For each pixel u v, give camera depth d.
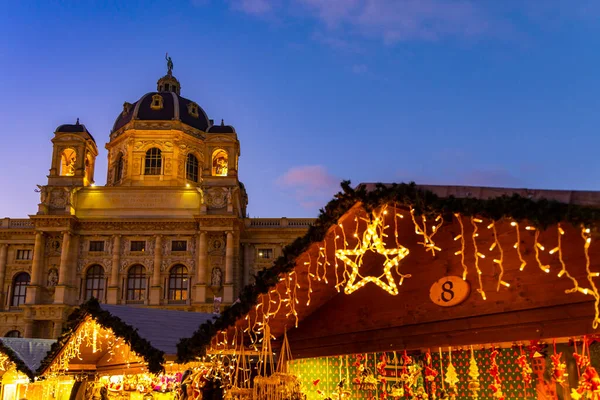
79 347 14.69
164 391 16.94
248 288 8.70
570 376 9.65
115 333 11.47
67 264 52.81
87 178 60.16
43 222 53.22
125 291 53.12
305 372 12.28
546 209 5.24
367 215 7.19
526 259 7.06
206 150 56.81
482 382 10.91
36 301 51.53
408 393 11.50
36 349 17.52
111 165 63.66
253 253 56.38
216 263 53.12
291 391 10.73
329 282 9.45
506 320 7.26
